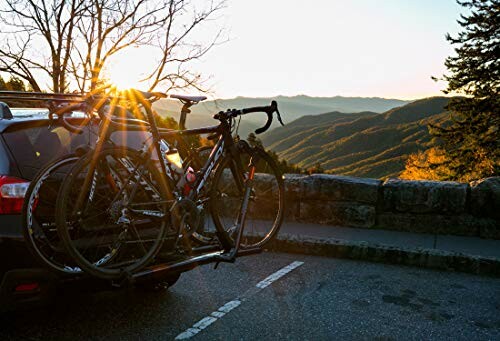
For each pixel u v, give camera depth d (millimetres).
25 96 3188
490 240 6258
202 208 3613
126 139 3885
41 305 3057
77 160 2988
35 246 2807
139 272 3100
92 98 2973
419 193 6691
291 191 7223
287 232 6562
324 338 3475
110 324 3631
